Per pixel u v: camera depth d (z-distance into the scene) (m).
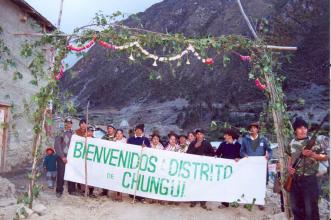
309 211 6.15
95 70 143.38
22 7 14.11
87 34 7.89
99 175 8.86
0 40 10.40
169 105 87.50
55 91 7.88
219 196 8.73
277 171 7.69
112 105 111.88
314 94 59.06
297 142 6.48
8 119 13.40
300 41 74.81
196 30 129.62
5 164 13.32
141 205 8.72
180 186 8.73
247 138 8.98
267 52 7.97
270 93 7.79
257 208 9.11
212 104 72.19
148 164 8.82
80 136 8.97
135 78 117.00
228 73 81.88
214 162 8.83
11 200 8.30
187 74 97.00
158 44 8.12
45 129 7.98
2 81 12.94
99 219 7.52
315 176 6.25
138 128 9.50
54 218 7.29
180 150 9.77
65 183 11.48
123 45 7.98
